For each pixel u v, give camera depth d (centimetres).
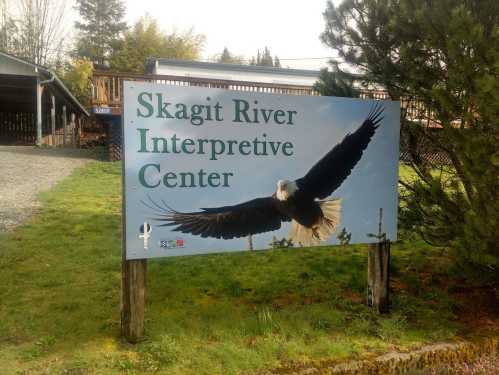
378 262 429
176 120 349
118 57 3512
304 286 492
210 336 366
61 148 1781
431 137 450
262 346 352
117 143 1438
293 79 1841
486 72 342
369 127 417
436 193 405
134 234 340
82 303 422
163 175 346
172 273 521
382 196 425
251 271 536
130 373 309
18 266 512
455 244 409
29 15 3766
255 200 378
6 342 346
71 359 324
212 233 364
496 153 339
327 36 525
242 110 371
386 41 457
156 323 383
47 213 752
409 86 429
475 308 450
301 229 395
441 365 330
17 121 2403
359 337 380
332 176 405
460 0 371
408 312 430
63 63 3788
